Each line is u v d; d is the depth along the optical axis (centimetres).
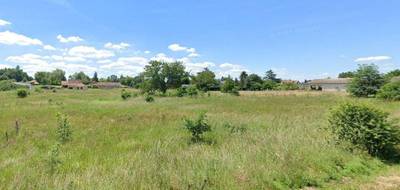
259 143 1117
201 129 1369
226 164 848
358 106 1119
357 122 1100
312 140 1141
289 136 1222
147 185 701
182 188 707
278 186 756
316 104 3734
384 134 1067
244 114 2470
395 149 1112
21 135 1505
